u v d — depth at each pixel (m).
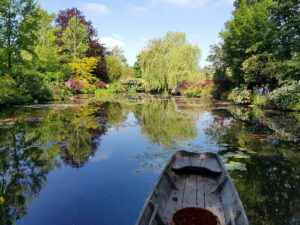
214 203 4.21
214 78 30.00
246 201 4.93
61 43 37.88
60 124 12.91
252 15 21.20
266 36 20.47
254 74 20.39
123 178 6.11
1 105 17.97
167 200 4.28
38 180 6.05
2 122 13.04
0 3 18.64
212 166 5.54
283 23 20.78
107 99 28.95
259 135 10.40
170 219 3.70
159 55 33.59
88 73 36.81
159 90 37.81
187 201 4.27
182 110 19.12
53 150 8.48
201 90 32.16
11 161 7.39
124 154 8.04
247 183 5.74
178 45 34.16
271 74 18.88
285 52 19.66
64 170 6.69
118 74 48.34
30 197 5.20
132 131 11.59
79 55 37.66
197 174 5.45
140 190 5.46
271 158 7.45
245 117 14.97
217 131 11.36
